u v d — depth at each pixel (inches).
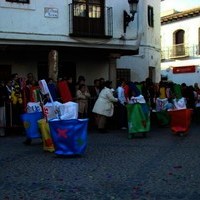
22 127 565.0
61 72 775.7
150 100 669.9
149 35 922.1
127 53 794.8
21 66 736.3
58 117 421.4
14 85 573.6
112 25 781.3
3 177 305.3
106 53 783.7
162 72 1462.8
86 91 619.2
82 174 311.3
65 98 453.1
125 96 614.9
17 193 260.5
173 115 537.3
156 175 304.7
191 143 466.0
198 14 1347.2
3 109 546.6
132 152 406.0
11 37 697.6
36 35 717.3
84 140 386.3
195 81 1350.9
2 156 393.1
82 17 752.3
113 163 351.6
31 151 421.4
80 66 794.2
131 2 778.8
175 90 642.8
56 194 257.3
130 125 513.0
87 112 624.4
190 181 285.4
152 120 668.7
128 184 279.3
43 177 303.1
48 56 710.5
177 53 1409.9
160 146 444.8
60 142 382.6
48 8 726.5
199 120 762.2
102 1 773.9
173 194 253.8
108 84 581.6
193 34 1370.6
